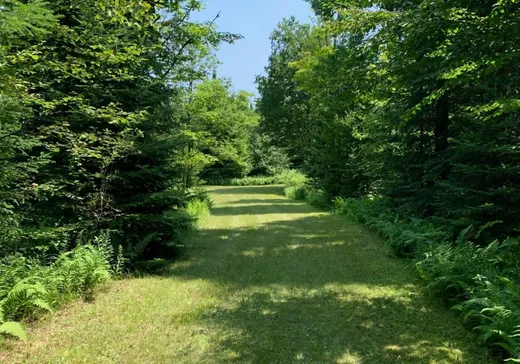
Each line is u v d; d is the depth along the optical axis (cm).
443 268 521
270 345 391
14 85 429
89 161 648
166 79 823
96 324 440
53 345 386
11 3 396
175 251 813
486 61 414
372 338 405
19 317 443
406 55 542
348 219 1282
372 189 1572
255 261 745
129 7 489
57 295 494
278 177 3969
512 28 397
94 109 577
